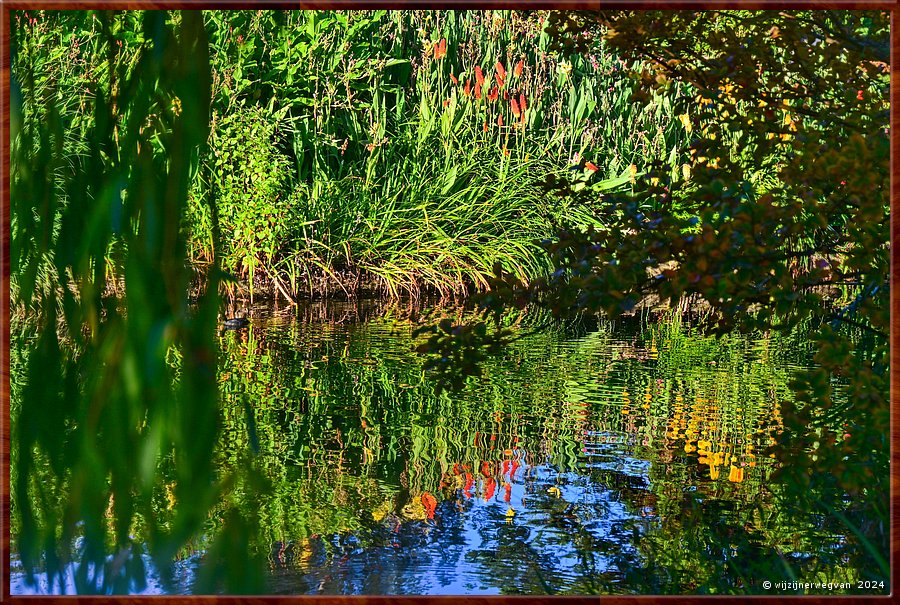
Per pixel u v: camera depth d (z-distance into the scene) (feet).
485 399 16.47
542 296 8.98
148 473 5.96
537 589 9.23
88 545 6.08
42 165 6.10
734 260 7.68
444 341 9.23
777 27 10.58
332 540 10.34
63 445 6.05
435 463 12.97
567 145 33.53
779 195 10.36
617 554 9.99
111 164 5.99
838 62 10.44
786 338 21.88
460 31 34.73
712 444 13.87
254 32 28.81
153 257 5.85
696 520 11.01
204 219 20.10
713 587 9.22
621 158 32.83
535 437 14.30
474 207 30.25
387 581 9.29
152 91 5.90
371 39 32.89
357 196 29.89
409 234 29.25
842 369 8.25
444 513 11.07
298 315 24.48
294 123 29.91
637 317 24.93
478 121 33.19
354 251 28.89
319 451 13.38
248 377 17.58
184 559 8.18
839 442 8.49
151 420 5.93
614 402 16.28
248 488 6.29
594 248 8.74
